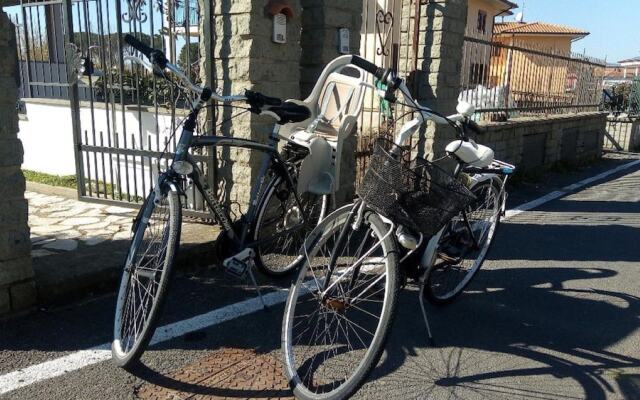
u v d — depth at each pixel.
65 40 5.07
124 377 2.68
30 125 6.99
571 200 7.38
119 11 4.84
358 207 2.69
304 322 3.32
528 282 4.22
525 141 8.75
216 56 4.33
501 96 8.04
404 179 2.47
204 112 4.48
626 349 3.21
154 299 2.58
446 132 6.22
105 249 3.96
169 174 2.85
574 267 4.60
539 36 27.05
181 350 2.96
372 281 2.74
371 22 6.57
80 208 5.29
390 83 2.89
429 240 3.11
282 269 3.95
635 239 5.50
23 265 3.15
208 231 4.36
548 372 2.93
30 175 6.81
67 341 2.97
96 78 5.76
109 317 3.26
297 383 2.58
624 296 4.00
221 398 2.57
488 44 7.45
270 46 4.28
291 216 3.98
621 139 13.54
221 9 4.21
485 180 3.68
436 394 2.68
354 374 2.39
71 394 2.53
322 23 4.70
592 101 11.44
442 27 5.87
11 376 2.63
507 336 3.32
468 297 3.89
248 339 3.11
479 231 3.80
